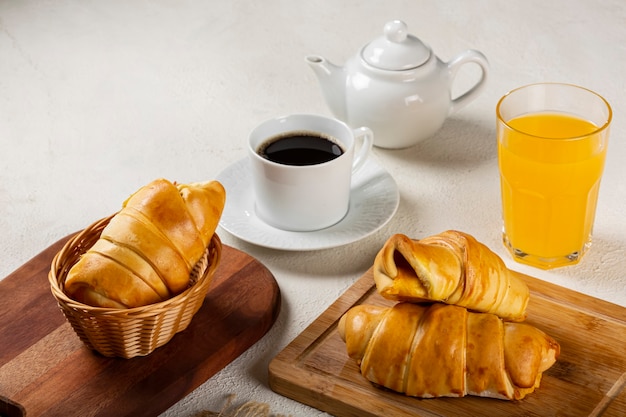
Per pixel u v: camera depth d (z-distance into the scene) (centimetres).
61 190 129
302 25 158
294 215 120
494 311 106
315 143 123
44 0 165
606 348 109
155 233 105
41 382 106
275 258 120
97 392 106
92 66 150
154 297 106
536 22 157
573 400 104
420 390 103
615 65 147
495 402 104
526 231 117
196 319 111
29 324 111
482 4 161
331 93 132
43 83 146
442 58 149
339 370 107
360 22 158
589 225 118
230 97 143
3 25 158
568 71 146
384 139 132
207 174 131
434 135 136
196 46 154
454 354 102
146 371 107
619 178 129
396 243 102
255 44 154
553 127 118
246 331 110
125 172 131
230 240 122
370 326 105
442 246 106
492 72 146
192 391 108
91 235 112
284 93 144
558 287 114
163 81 147
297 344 109
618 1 161
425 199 127
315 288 117
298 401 107
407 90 128
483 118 138
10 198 128
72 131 138
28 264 117
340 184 120
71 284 106
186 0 165
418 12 160
